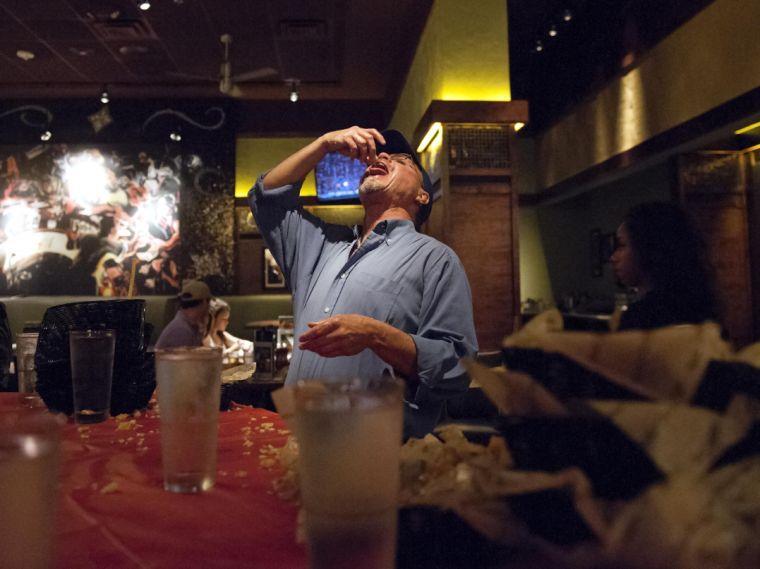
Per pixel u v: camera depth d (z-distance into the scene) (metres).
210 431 0.68
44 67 7.04
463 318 1.41
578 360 0.40
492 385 0.42
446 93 4.97
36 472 0.35
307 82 7.63
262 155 8.41
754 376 0.38
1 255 7.86
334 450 0.37
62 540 0.55
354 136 1.66
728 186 6.07
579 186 7.58
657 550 0.33
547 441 0.39
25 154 7.95
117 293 7.96
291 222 1.79
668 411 0.36
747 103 4.47
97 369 1.05
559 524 0.36
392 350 1.06
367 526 0.37
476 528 0.39
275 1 5.53
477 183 4.84
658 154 5.82
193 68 7.09
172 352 0.67
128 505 0.64
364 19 5.89
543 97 8.70
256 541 0.54
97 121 8.02
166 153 8.10
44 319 1.15
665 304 1.50
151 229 8.03
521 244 9.23
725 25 4.71
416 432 1.28
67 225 7.94
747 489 0.34
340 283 1.57
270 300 8.16
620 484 0.36
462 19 5.01
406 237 1.58
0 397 1.24
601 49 6.77
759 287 6.00
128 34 6.17
